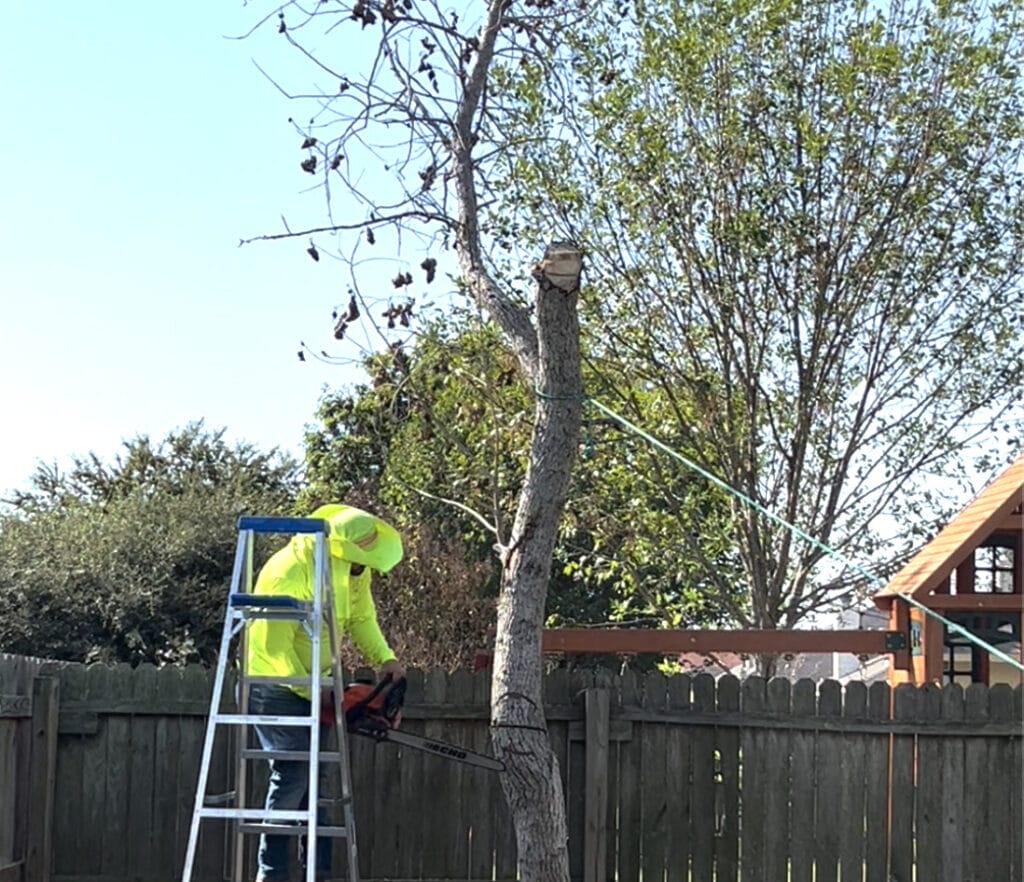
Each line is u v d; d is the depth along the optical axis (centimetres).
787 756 975
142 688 980
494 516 1324
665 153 1373
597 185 1389
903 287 1416
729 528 1482
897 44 1387
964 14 1392
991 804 961
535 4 801
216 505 2616
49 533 2502
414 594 1756
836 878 963
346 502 1905
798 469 1454
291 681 763
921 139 1386
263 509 2719
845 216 1398
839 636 1095
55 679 966
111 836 973
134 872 970
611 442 1431
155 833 974
